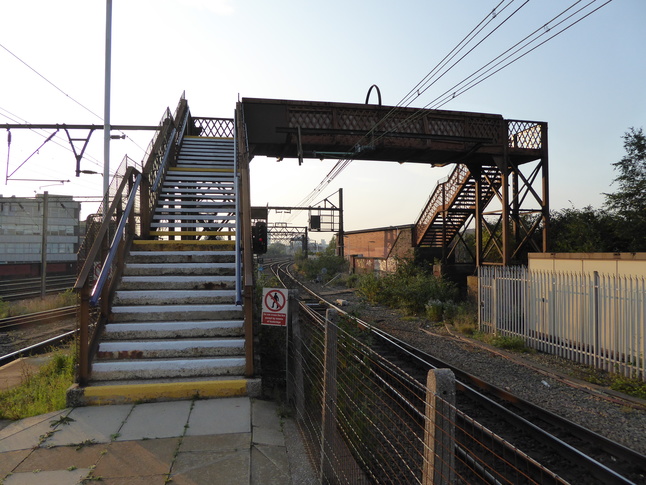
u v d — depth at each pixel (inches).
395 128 638.5
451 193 840.3
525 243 725.9
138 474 147.6
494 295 496.1
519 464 187.6
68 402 206.4
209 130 794.2
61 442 169.8
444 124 690.2
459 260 1146.7
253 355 251.3
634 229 634.2
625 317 339.6
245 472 150.4
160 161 438.6
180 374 229.8
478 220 767.7
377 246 1229.1
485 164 762.8
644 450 211.2
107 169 553.3
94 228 297.4
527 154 713.0
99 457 158.6
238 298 249.1
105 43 557.9
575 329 391.2
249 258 255.1
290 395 234.4
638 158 660.7
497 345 445.7
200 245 342.6
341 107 667.4
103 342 241.6
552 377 336.5
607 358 356.5
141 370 226.7
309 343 252.4
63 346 412.5
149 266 302.8
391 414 217.6
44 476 145.6
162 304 279.1
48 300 772.0
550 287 421.1
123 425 185.3
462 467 182.2
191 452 163.0
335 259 1608.0
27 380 267.0
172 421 189.6
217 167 519.8
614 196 673.0
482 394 287.4
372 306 762.8
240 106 569.0
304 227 2262.6
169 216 387.2
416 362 366.3
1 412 200.2
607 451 206.4
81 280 223.5
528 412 257.4
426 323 585.9
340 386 175.9
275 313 229.6
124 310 265.6
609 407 271.4
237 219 300.4
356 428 160.7
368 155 711.1
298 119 662.5
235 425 186.5
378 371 288.4
